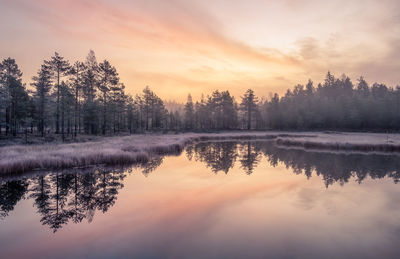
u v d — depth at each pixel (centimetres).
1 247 576
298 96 9162
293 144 3378
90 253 543
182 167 1716
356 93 7688
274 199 977
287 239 616
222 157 2239
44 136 3406
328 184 1233
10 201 947
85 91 4316
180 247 571
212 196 1018
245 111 8344
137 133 5575
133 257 525
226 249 562
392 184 1230
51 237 630
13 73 3675
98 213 816
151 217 778
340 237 629
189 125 8325
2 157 1558
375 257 527
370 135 4828
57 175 1402
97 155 1762
